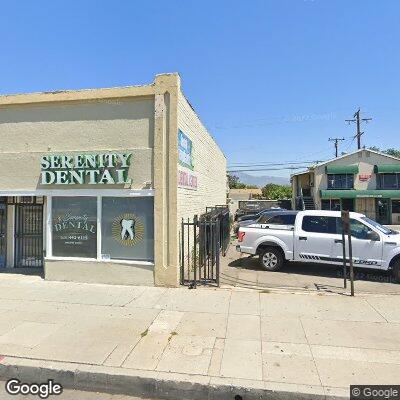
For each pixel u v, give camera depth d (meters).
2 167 9.47
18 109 9.43
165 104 8.66
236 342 5.41
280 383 4.25
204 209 13.96
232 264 11.74
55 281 9.16
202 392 4.25
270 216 11.12
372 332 5.83
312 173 38.66
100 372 4.50
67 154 9.12
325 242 9.97
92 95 8.92
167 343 5.36
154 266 8.65
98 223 9.03
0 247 10.89
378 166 35.19
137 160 8.80
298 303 7.34
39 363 4.74
